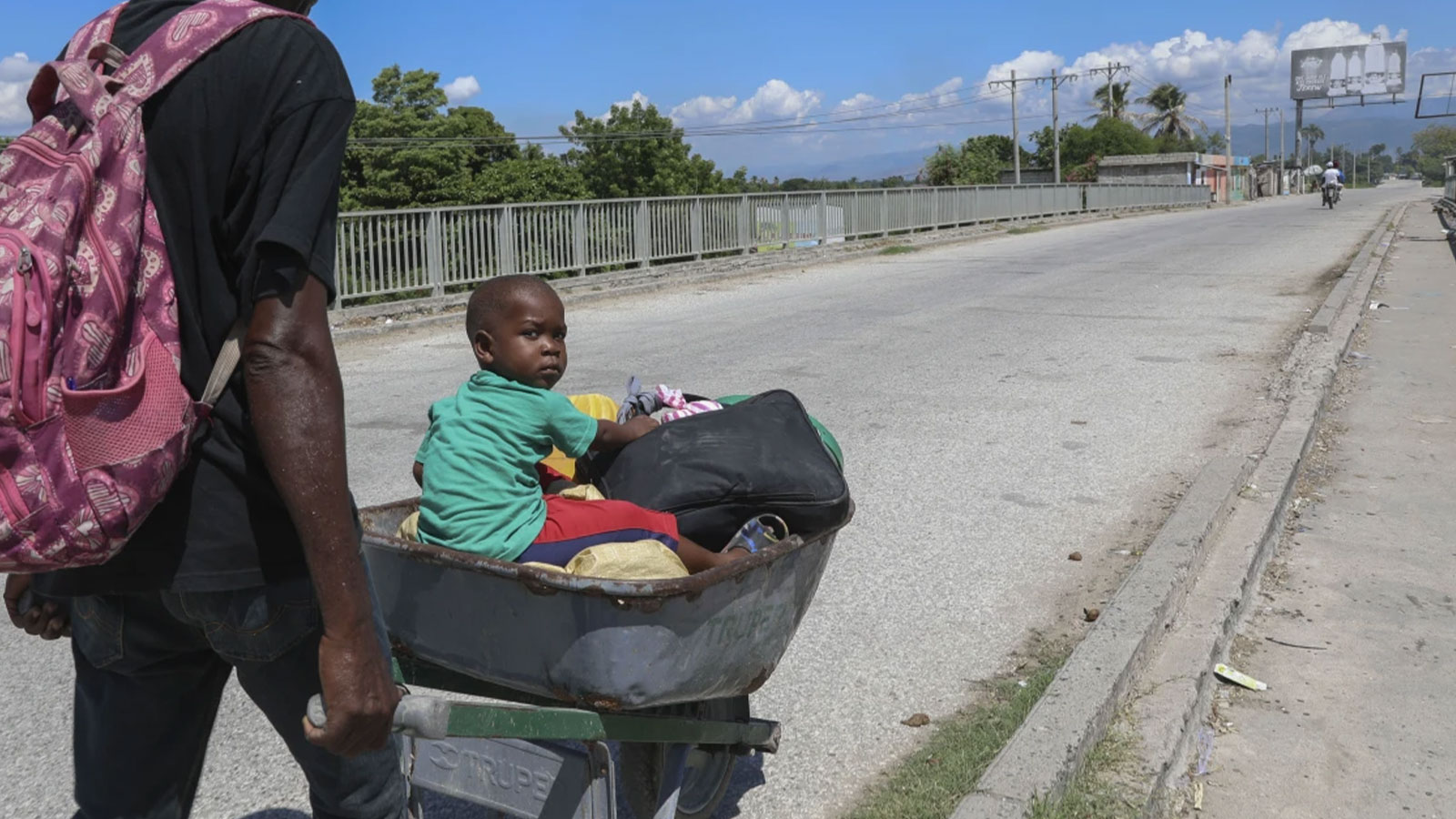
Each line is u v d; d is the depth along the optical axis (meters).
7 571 1.50
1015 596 4.91
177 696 1.88
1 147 1.61
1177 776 3.54
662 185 38.44
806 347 11.24
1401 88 93.62
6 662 4.29
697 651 2.40
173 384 1.56
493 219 15.13
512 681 2.40
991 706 3.90
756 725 2.98
